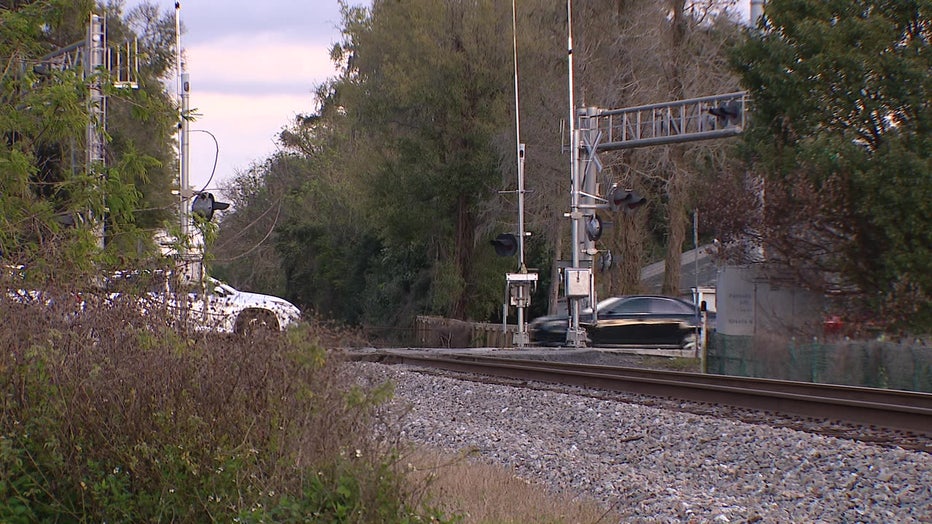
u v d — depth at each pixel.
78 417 10.18
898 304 37.44
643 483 15.46
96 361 10.46
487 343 63.38
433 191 73.56
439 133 73.19
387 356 37.88
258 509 9.66
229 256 17.05
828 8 40.44
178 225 14.27
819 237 39.72
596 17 69.12
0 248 13.87
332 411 10.58
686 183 65.62
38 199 15.10
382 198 74.81
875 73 39.12
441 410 25.84
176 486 9.98
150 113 16.89
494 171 72.75
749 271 42.16
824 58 39.38
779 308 41.06
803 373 35.66
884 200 37.22
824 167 37.81
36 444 10.07
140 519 9.97
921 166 36.34
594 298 51.31
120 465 10.16
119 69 18.53
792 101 40.50
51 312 10.99
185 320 11.51
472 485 14.59
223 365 10.54
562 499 14.32
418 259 83.44
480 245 78.38
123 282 12.06
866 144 39.94
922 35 39.62
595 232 50.22
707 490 15.62
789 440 18.94
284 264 99.62
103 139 16.94
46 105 15.40
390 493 10.16
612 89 66.69
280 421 10.32
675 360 45.50
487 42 70.94
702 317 44.06
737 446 19.09
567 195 70.81
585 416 23.62
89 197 14.72
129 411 10.20
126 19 44.34
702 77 65.75
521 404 26.06
